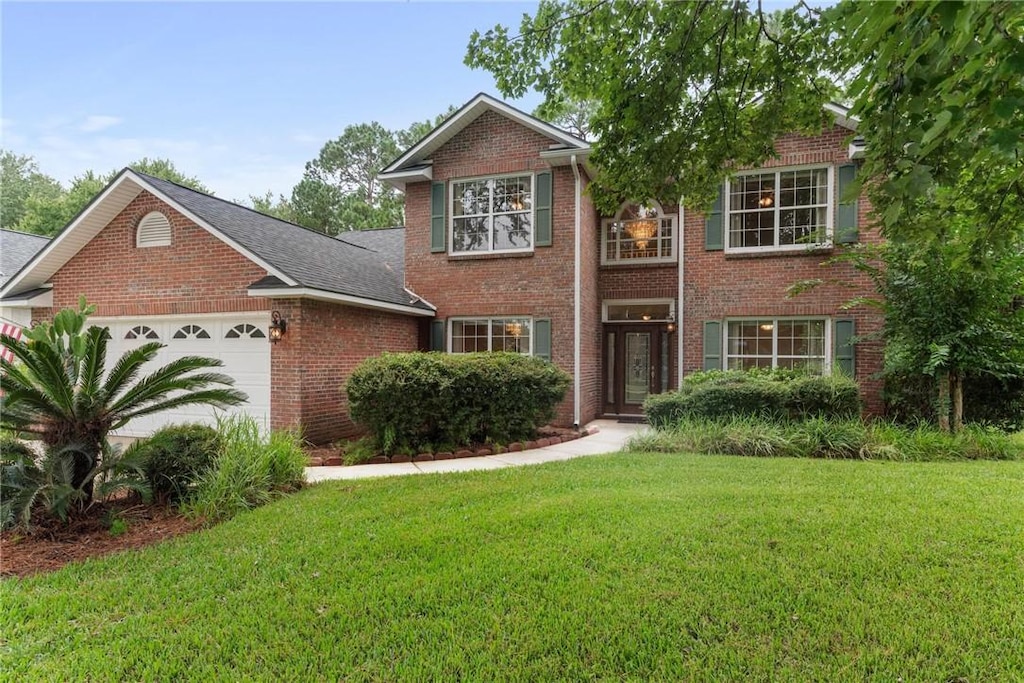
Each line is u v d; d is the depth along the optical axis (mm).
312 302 9266
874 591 3281
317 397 9336
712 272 11188
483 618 3068
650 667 2625
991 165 3244
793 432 8250
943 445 7742
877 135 3146
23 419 4727
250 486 5449
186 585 3562
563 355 11367
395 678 2584
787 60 4570
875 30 2443
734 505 4965
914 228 3787
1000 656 2645
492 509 5020
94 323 10344
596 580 3500
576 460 7512
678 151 5207
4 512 4320
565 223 11430
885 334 9078
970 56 2230
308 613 3160
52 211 26781
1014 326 8070
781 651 2723
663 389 12594
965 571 3529
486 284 11969
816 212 10602
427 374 8117
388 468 7383
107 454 5031
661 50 4629
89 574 3785
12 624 3105
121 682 2596
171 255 9812
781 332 10930
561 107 5336
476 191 12273
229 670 2666
